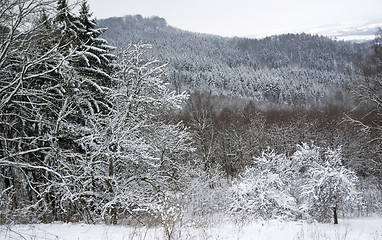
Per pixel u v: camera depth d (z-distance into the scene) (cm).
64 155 1052
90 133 1126
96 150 1078
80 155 1031
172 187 1406
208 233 692
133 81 1220
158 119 1468
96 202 1055
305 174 1371
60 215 1265
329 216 1177
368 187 2442
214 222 902
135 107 1210
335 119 3881
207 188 1923
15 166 913
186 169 1587
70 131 1110
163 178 1323
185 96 1304
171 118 1941
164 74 1352
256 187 1295
